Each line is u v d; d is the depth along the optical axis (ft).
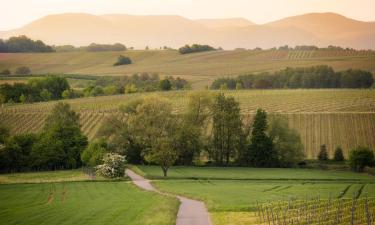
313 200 205.16
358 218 164.45
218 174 369.30
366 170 393.50
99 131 443.73
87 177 352.08
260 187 292.61
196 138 425.69
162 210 197.98
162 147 356.38
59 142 412.98
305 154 469.98
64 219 189.57
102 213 200.85
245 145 441.68
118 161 344.49
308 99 617.21
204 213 197.26
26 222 185.47
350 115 529.04
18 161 398.21
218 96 455.22
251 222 173.06
